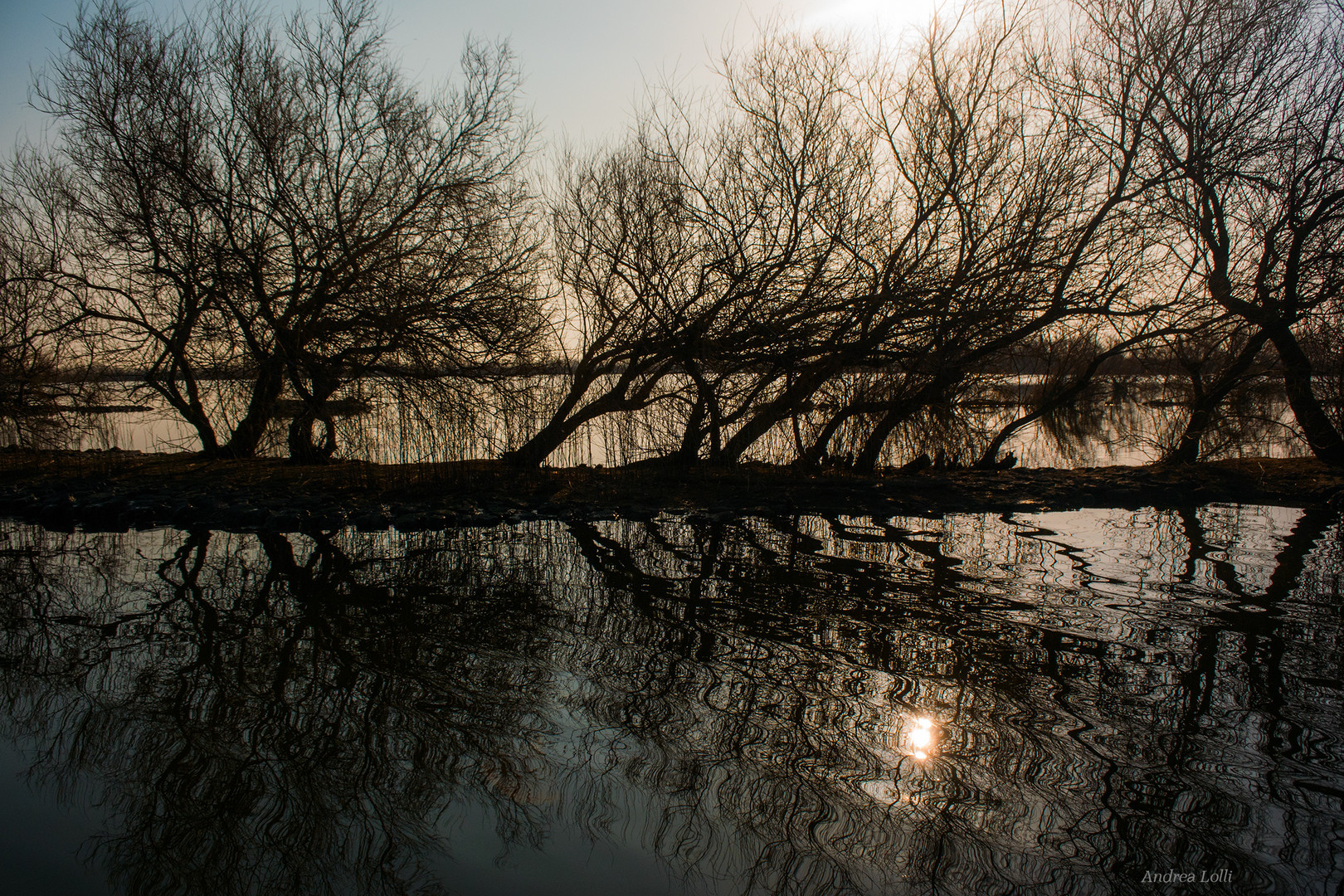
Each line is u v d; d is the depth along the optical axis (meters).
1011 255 11.60
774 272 12.12
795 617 6.38
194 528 9.94
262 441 14.79
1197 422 14.36
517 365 13.07
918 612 6.45
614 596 6.99
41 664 5.56
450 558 8.35
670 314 12.12
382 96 13.05
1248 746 4.31
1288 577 7.35
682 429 13.26
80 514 10.70
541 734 4.57
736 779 4.11
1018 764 4.18
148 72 12.38
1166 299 12.83
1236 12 12.69
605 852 3.57
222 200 12.18
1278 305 13.11
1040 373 14.29
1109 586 7.11
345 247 12.33
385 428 13.53
